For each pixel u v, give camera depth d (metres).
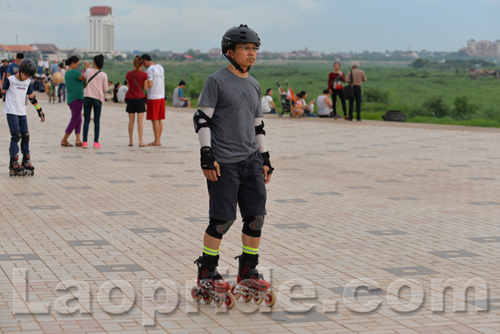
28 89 10.15
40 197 8.45
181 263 5.50
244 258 4.70
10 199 8.27
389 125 21.67
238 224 7.08
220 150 4.59
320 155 13.58
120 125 20.20
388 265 5.55
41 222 6.99
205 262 4.61
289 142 16.08
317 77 126.44
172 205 8.09
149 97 14.45
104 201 8.27
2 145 14.30
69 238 6.30
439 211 8.02
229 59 4.66
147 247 6.01
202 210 7.80
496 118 35.28
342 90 23.42
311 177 10.65
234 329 4.07
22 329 3.96
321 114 24.97
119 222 7.07
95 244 6.08
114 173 10.65
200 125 4.55
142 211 7.69
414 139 17.28
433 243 6.38
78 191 8.95
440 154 14.08
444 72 172.88
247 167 4.64
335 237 6.56
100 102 14.02
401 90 73.25
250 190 4.67
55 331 3.94
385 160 12.92
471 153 14.34
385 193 9.25
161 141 15.73
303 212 7.83
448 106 38.62
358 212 7.88
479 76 121.56
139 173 10.70
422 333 4.03
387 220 7.45
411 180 10.48
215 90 4.56
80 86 13.91
